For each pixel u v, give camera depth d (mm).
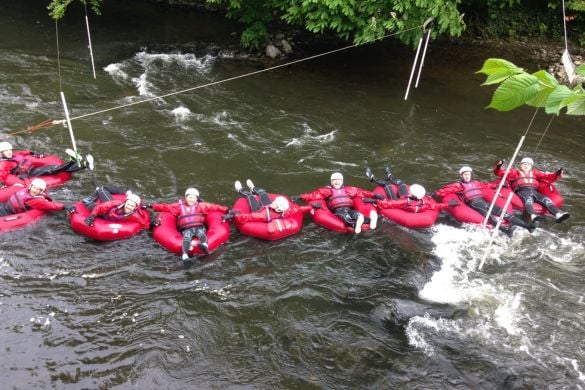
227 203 9883
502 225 9461
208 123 12398
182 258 8398
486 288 8234
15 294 7457
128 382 6367
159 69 14789
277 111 13266
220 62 15602
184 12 19016
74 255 8297
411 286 8234
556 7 18797
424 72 16219
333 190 9703
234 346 6996
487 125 13367
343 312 7660
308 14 13641
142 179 10242
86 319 7195
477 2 19109
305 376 6613
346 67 16078
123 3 19281
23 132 11203
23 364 6449
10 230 8508
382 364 6832
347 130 12695
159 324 7234
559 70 16734
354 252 8883
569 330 7473
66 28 16797
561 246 9258
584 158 12180
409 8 13008
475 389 6543
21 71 13758
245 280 8141
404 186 9992
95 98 12898
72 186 9852
